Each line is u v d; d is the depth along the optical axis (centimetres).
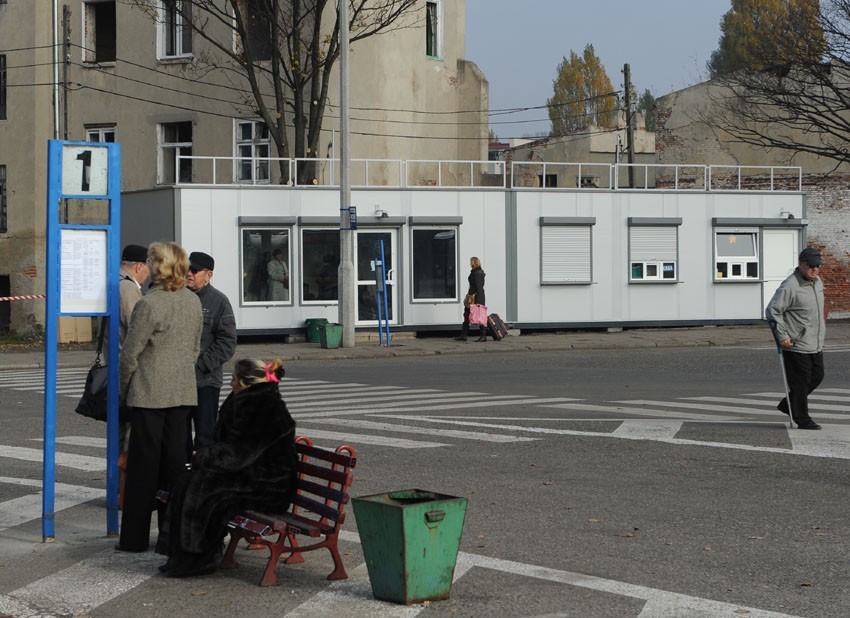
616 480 1045
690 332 3247
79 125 3869
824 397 1736
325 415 1542
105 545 830
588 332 3297
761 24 4225
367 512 667
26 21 3800
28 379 2231
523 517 889
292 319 3042
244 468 726
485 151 3972
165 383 795
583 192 3244
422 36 3784
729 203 3394
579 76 8112
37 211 3822
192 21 3438
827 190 4606
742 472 1079
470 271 3156
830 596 662
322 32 3456
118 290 838
